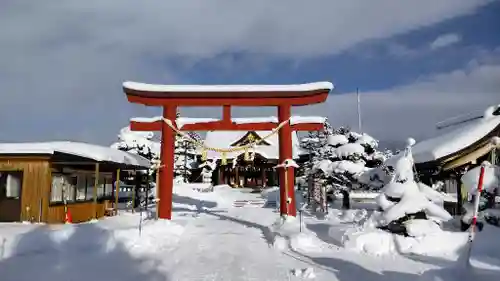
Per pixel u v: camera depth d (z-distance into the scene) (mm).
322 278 9617
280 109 20219
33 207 18469
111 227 17062
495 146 13078
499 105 16219
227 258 12281
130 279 9445
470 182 13391
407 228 12984
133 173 29344
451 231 13492
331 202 32750
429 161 16672
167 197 19438
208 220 24000
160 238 15227
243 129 20641
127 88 19453
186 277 9750
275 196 41906
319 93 19922
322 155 37812
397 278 9367
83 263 11109
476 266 8867
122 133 40594
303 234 14508
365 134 30422
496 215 12703
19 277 9375
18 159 18734
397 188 13562
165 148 19734
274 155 55938
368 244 12930
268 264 11344
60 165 19672
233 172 58156
